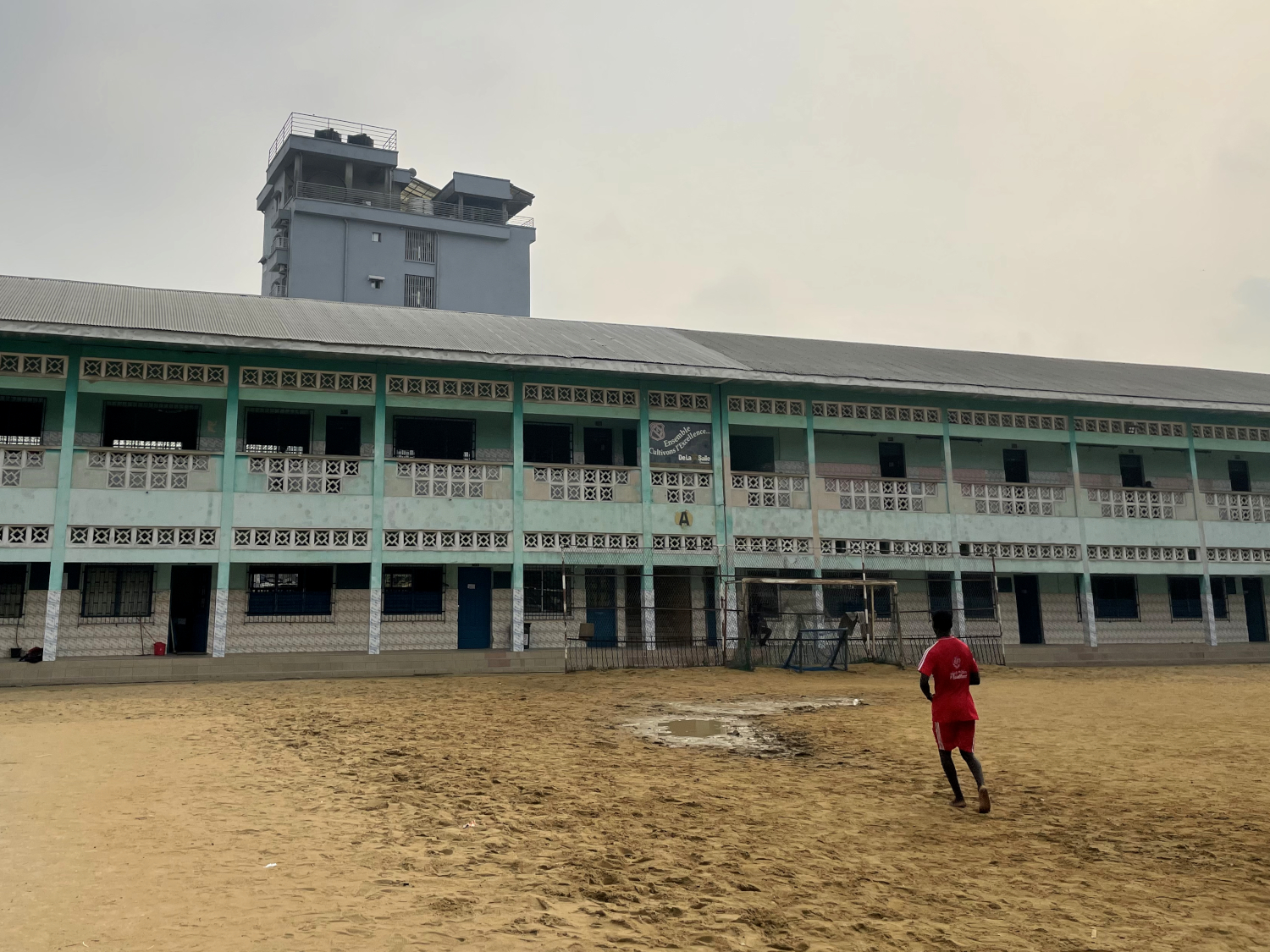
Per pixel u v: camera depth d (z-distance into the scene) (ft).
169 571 68.95
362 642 72.74
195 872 18.98
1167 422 90.12
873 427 82.07
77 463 62.08
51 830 21.94
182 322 65.00
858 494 80.59
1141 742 38.29
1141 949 16.61
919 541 81.10
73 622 65.67
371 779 29.25
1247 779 31.04
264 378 66.44
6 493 60.54
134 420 68.28
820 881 20.13
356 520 67.67
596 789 28.73
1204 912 18.58
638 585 80.53
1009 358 105.81
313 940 15.35
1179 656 83.51
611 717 44.47
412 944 15.38
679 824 24.68
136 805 24.73
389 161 161.48
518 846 22.07
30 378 61.36
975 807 27.12
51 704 47.98
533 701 50.21
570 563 72.69
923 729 41.42
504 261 167.84
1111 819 25.86
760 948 16.19
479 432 77.46
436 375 70.85
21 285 70.85
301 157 157.99
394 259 159.53
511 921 16.88
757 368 76.18
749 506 77.61
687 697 52.54
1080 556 84.94
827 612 82.38
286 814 24.31
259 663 62.75
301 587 71.97
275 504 65.92
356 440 73.77
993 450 90.63
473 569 77.41
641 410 75.82
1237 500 91.09
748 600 73.72
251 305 77.71
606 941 16.14
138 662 60.13
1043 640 88.89
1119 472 93.71
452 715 44.14
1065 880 20.57
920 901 18.98
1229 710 48.55
